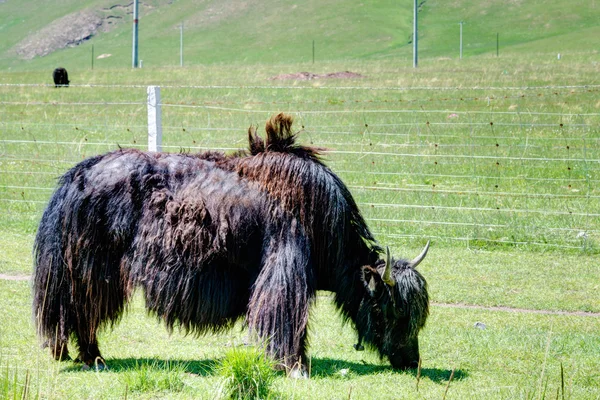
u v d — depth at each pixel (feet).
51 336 52.75
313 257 52.75
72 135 169.78
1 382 44.42
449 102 203.72
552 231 94.38
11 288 74.02
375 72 284.82
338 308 55.47
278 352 50.21
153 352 57.26
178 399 45.75
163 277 50.93
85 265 51.72
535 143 149.59
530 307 71.67
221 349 58.29
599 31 621.72
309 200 52.01
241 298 52.44
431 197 107.96
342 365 55.06
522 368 54.60
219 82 272.31
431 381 51.19
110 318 53.11
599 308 70.95
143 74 310.04
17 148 150.41
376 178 122.52
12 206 106.11
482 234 94.32
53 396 45.19
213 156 54.65
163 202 51.29
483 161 133.59
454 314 68.85
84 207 51.52
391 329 52.75
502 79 247.50
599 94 202.69
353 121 175.32
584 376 52.80
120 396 46.19
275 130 54.08
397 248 90.27
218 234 50.88
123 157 52.90
